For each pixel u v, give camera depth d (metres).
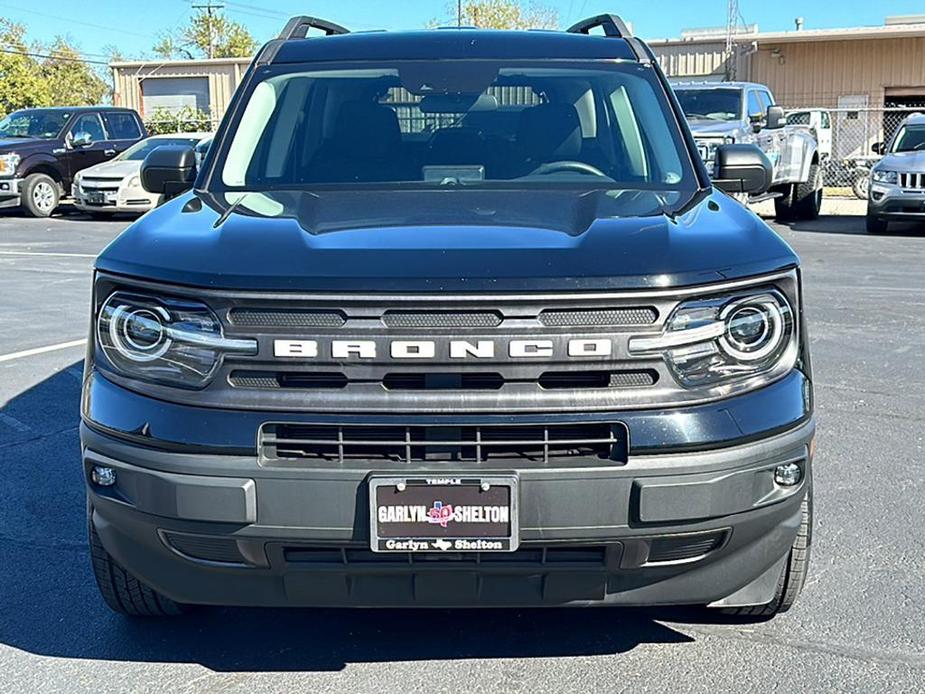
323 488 2.59
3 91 37.34
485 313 2.58
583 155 3.88
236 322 2.62
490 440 2.60
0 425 5.73
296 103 4.08
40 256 13.52
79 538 4.21
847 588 3.69
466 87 4.10
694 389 2.65
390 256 2.67
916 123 16.66
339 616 3.49
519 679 3.09
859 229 16.62
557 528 2.60
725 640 3.31
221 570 2.77
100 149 20.62
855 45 31.48
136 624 3.47
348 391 2.59
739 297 2.69
